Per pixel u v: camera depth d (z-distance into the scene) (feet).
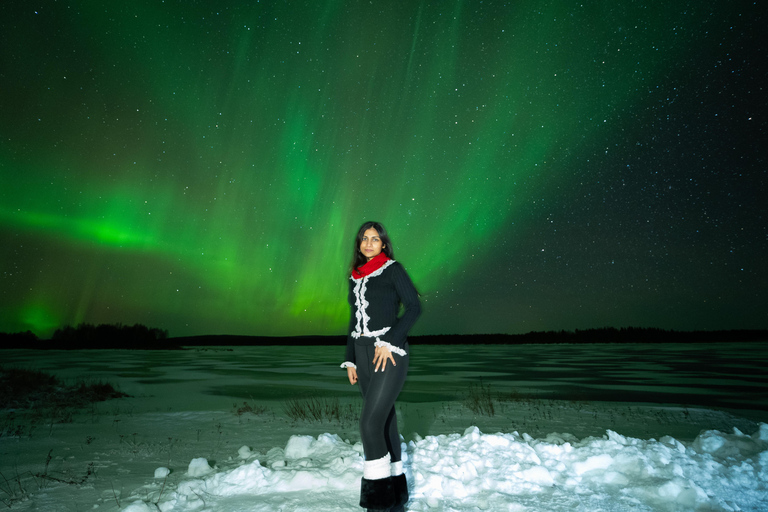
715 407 32.83
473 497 8.54
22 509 8.74
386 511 6.88
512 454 10.23
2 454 14.37
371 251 8.09
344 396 37.52
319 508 7.97
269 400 34.42
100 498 9.30
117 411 26.76
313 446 12.28
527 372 68.33
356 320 7.99
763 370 69.77
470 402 30.19
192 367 82.17
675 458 9.88
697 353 131.44
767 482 9.31
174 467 12.38
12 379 39.32
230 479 9.56
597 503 8.08
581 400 35.55
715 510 7.80
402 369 7.30
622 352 143.02
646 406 29.04
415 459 10.32
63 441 16.80
